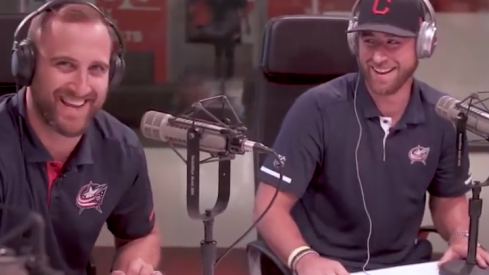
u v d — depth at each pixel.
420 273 1.46
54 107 1.29
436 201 1.85
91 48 1.27
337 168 1.73
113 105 3.04
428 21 1.68
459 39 2.96
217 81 3.08
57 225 1.43
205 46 3.05
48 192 1.41
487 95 2.78
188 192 1.14
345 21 1.96
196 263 2.70
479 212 1.44
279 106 1.98
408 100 1.75
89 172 1.46
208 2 3.01
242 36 3.04
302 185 1.72
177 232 2.85
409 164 1.74
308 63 1.96
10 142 1.38
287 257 1.60
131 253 1.59
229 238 2.75
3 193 1.36
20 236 0.91
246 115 2.94
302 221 1.79
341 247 1.75
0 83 1.77
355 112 1.74
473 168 2.62
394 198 1.74
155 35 3.04
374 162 1.73
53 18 1.27
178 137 1.15
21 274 0.83
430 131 1.75
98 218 1.49
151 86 3.06
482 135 1.36
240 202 2.79
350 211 1.74
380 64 1.65
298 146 1.72
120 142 1.51
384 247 1.76
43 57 1.27
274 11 3.00
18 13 1.76
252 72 3.06
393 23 1.63
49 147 1.40
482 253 1.50
